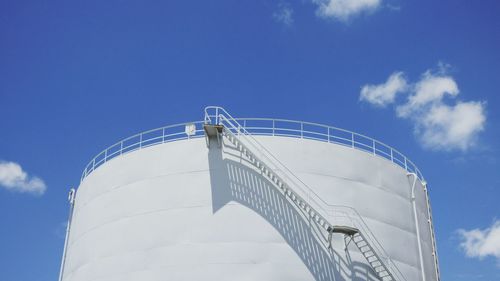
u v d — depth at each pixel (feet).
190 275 84.89
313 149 94.73
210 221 87.81
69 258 103.09
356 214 92.38
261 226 86.99
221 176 90.94
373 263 89.61
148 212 91.91
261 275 84.02
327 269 86.17
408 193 102.94
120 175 98.68
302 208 89.10
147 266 87.71
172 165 94.07
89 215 100.68
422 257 98.37
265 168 89.45
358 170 96.53
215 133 93.40
